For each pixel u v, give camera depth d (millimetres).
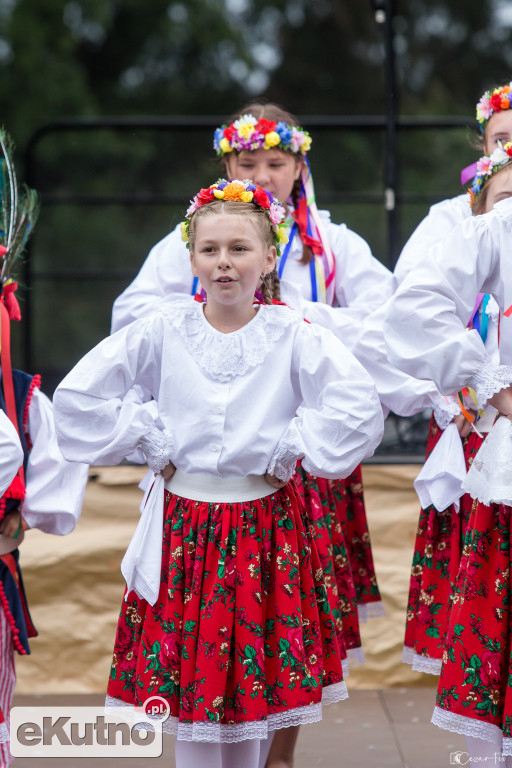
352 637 6758
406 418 10367
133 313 7160
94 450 5535
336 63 33156
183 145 25656
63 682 8680
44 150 25625
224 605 5336
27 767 7262
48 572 8711
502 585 5434
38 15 28547
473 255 5441
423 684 8688
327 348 5469
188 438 5457
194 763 5383
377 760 7258
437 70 33281
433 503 6496
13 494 6117
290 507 5617
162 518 5559
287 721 5352
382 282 7211
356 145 25641
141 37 30906
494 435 5480
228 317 5562
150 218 23641
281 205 6430
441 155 25109
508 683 5340
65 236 23641
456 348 5355
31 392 6375
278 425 5527
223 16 31453
